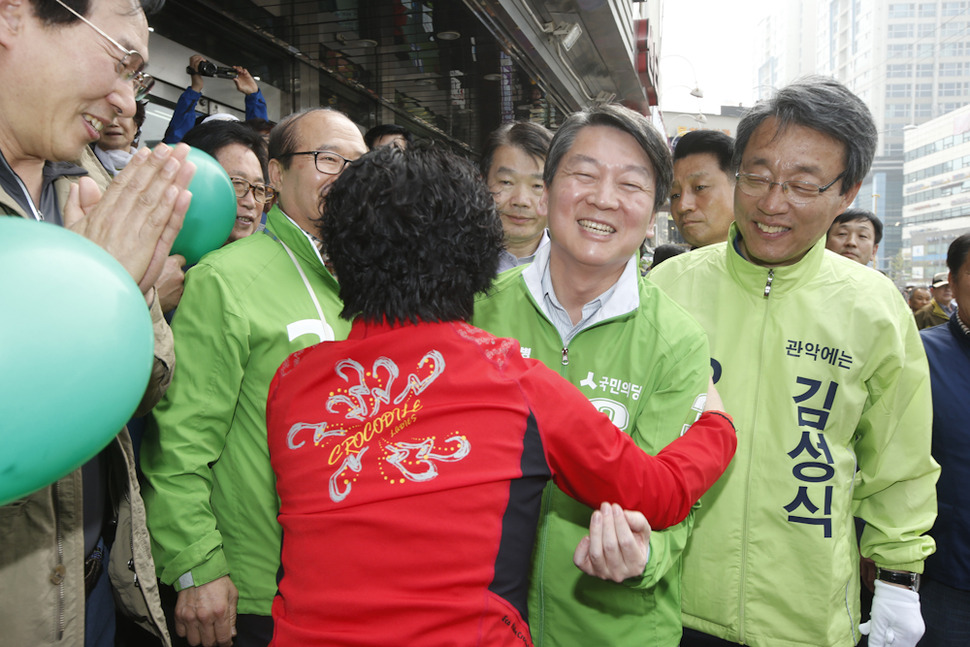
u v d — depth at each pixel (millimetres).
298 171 1646
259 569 1412
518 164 2277
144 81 1064
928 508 1471
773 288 1449
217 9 3564
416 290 853
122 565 1218
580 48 5184
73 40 947
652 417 1182
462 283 887
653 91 8000
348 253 864
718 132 2158
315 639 747
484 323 1377
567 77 5297
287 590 798
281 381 913
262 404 1427
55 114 981
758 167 1353
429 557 755
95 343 568
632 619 1259
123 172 885
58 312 549
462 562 761
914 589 1483
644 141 1162
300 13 3629
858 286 1428
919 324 4574
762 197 1346
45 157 1050
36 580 1003
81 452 587
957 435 1850
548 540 1266
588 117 1198
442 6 3520
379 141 2684
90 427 581
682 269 1639
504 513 793
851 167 1300
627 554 856
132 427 1687
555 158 1235
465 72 4625
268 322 1429
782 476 1380
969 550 1837
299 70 4398
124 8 998
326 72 4633
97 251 631
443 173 875
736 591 1392
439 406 811
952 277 1938
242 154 2225
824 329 1398
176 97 3504
